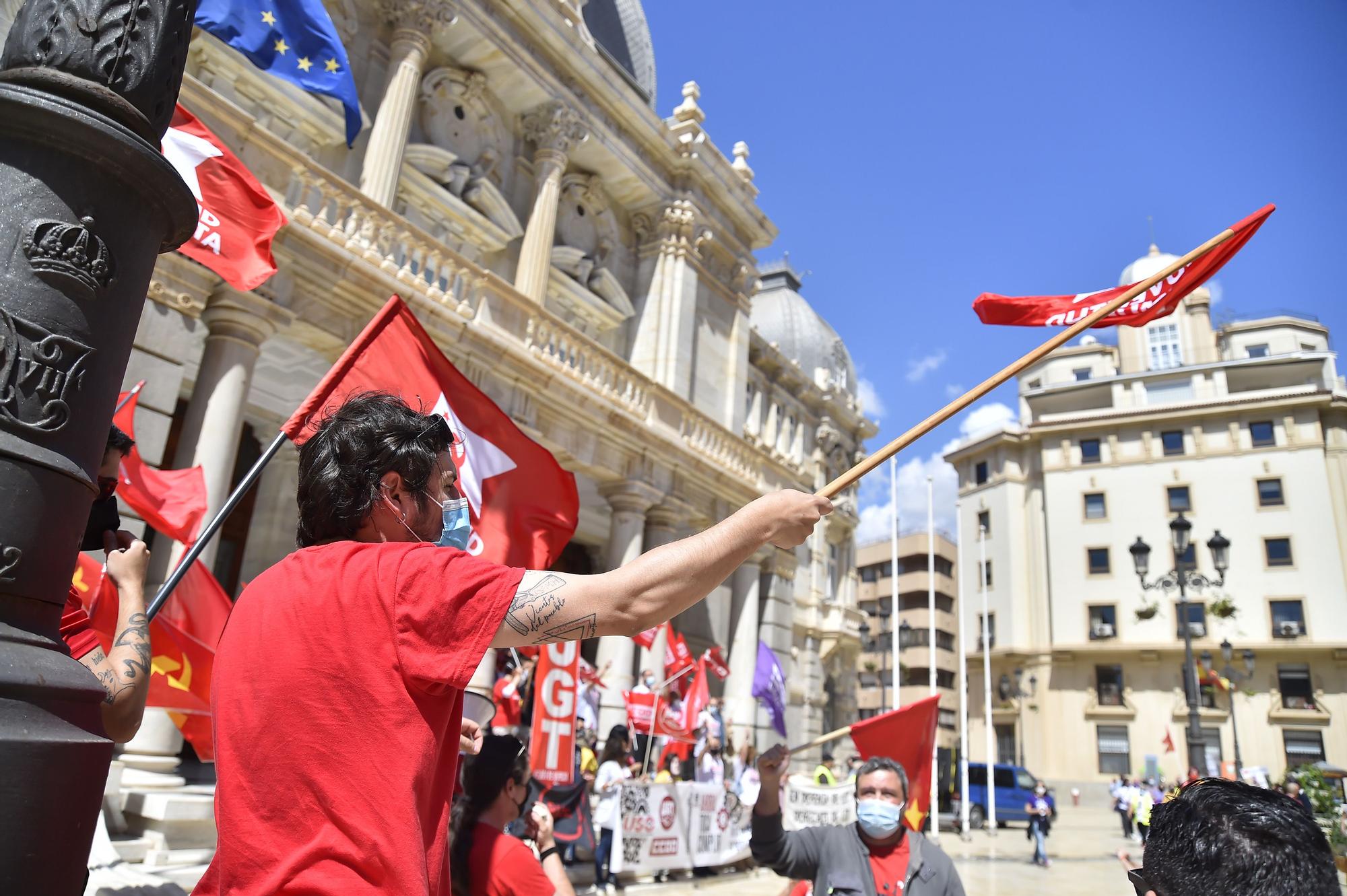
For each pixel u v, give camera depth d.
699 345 22.23
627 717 15.34
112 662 2.23
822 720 29.59
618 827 11.18
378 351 4.82
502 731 11.18
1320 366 49.41
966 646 54.53
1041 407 57.12
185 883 7.36
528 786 3.69
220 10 8.48
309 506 1.87
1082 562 50.03
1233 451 47.91
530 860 3.10
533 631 1.57
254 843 1.43
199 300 10.50
